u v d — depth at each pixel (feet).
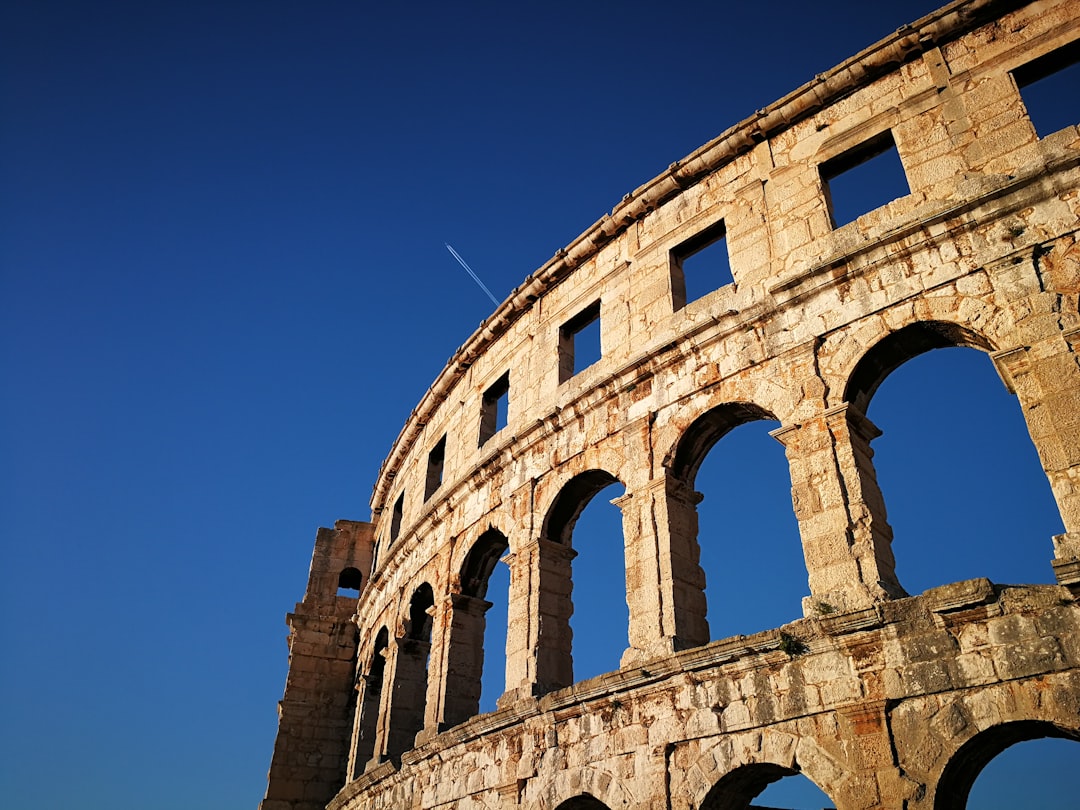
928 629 54.34
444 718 92.22
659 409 80.48
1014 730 51.19
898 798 51.60
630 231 96.17
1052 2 71.26
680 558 73.77
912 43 76.48
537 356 102.42
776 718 58.95
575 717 73.41
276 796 134.62
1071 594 49.90
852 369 67.67
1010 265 62.75
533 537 87.97
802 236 77.77
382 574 128.98
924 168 72.13
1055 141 65.82
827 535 63.00
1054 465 55.31
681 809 61.98
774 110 83.76
